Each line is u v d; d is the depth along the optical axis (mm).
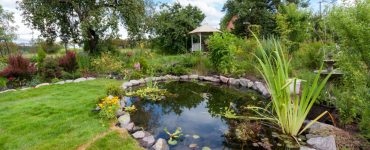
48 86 5785
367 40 2480
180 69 8086
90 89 5398
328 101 3551
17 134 2797
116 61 8945
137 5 11031
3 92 5211
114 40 12719
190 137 3002
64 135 2760
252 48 8547
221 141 2861
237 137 2936
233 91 5902
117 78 7320
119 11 10898
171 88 6359
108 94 4641
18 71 6445
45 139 2658
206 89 6219
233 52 7672
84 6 10664
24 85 6363
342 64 2828
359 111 2625
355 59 2660
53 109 3762
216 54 7648
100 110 3660
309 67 6203
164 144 2652
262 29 17953
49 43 11477
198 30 13633
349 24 2572
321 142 2473
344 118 2896
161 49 16375
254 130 3010
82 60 8312
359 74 2523
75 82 6449
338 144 2404
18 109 3781
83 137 2695
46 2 9891
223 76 7320
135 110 4309
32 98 4562
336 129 2703
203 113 4133
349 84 2836
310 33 11492
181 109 4422
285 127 2863
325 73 4117
